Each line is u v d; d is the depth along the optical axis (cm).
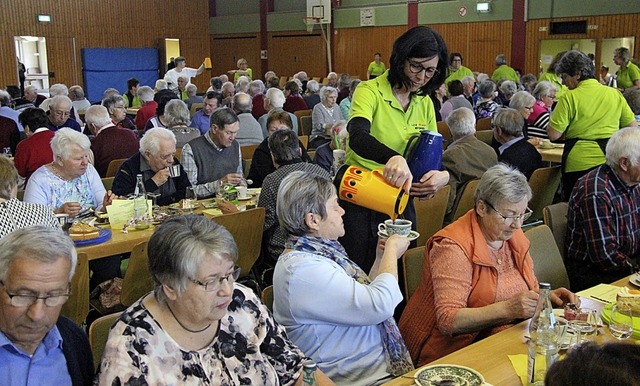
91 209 369
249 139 684
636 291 247
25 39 1482
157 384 156
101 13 1590
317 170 370
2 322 154
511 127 467
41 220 266
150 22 1681
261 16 1717
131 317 161
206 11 1800
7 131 679
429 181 246
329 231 213
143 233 335
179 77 1220
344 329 210
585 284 307
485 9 1314
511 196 228
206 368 165
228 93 961
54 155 365
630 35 1130
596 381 97
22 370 158
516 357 196
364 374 213
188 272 156
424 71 248
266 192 368
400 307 292
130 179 395
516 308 217
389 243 226
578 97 470
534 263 285
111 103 732
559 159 555
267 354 180
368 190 237
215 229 164
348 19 1560
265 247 379
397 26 1473
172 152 395
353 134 249
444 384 180
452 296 229
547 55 1247
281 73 1712
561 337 203
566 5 1206
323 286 201
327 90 823
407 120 263
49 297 152
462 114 443
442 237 238
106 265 361
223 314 164
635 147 291
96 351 187
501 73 1151
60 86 920
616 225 300
